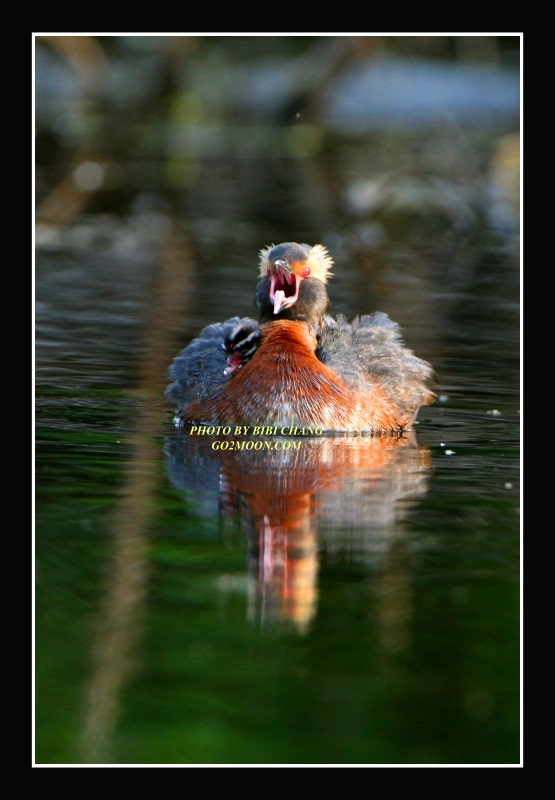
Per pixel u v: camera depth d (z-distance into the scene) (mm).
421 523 10625
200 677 7855
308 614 8695
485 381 16516
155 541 10016
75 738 7297
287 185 33344
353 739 7258
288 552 9852
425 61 44125
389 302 21359
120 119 40062
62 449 12836
